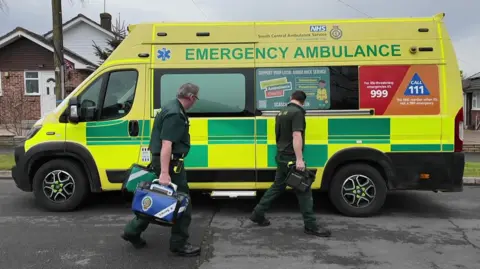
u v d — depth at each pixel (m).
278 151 5.25
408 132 5.83
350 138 5.88
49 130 6.03
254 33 5.98
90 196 7.18
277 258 4.45
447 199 7.21
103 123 6.00
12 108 17.22
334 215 6.10
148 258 4.45
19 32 19.06
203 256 4.51
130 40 6.07
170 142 4.18
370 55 5.88
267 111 5.93
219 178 5.97
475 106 24.92
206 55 5.99
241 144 5.93
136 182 4.41
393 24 5.91
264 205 5.43
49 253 4.58
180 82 5.99
